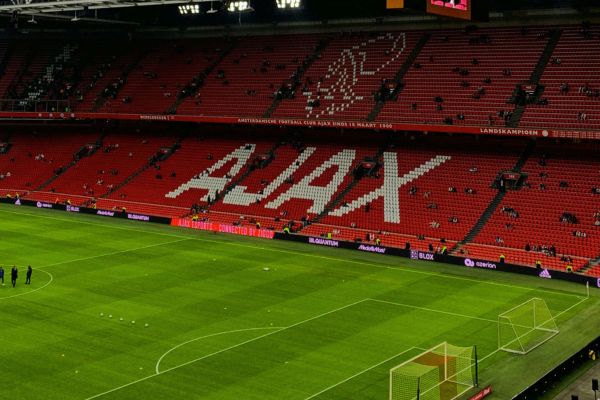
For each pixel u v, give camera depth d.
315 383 40.19
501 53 88.25
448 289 60.12
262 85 100.38
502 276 64.81
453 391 38.84
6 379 40.25
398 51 95.69
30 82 116.56
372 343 46.72
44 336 47.34
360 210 82.38
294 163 93.19
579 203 72.88
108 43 120.88
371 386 39.75
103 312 52.53
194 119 98.94
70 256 70.25
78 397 38.00
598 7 85.25
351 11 99.06
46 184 105.81
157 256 70.88
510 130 77.12
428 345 46.50
